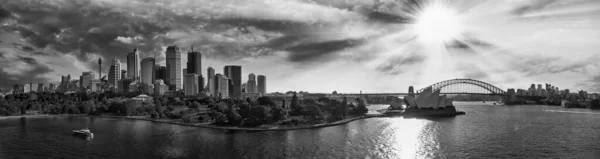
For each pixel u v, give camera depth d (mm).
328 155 128250
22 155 135125
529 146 140000
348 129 196125
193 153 134125
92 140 166125
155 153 135000
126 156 130875
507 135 168125
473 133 176000
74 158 129000
